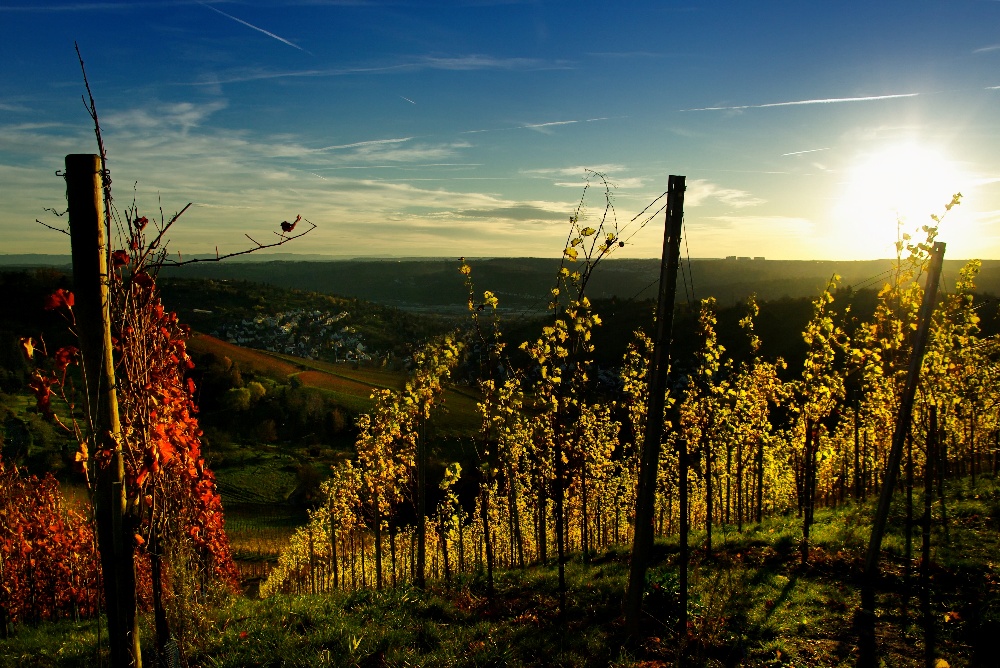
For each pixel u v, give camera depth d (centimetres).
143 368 514
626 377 1605
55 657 839
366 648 773
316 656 739
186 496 690
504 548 2314
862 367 1359
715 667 724
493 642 784
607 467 1928
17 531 1538
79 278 457
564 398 924
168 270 506
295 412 8081
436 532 2242
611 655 752
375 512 1577
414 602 1000
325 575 2819
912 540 1174
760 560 1159
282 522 5869
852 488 2066
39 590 1549
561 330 905
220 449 7200
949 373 1352
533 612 955
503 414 1148
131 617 496
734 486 2103
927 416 1304
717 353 1471
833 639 796
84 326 462
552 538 2122
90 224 453
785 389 1641
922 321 853
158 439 523
